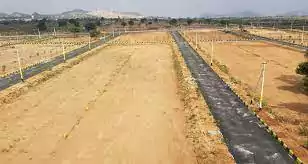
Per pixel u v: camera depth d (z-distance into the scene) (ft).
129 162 70.33
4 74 156.87
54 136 84.28
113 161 71.00
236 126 82.74
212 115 90.99
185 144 76.84
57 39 337.31
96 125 91.30
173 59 197.26
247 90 121.80
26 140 82.02
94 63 187.93
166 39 325.21
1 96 114.21
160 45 274.16
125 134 84.64
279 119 89.10
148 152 74.38
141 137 82.48
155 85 134.21
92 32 347.36
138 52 230.89
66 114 100.68
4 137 83.66
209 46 264.72
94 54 223.10
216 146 71.15
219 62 184.85
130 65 179.73
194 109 96.17
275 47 252.01
